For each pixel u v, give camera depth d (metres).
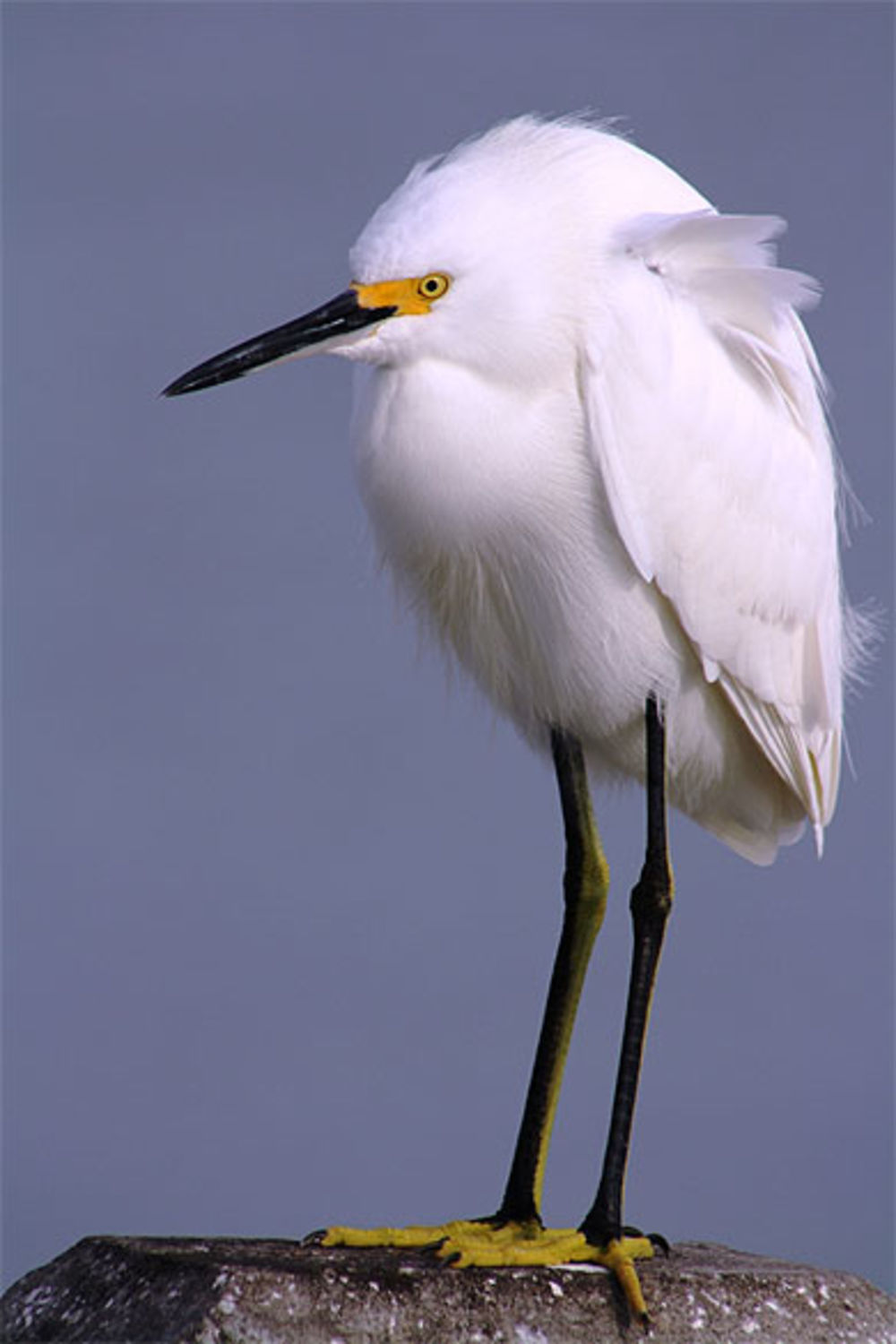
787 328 7.56
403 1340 6.01
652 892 7.18
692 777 7.82
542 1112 7.18
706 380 7.15
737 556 7.27
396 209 6.98
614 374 6.93
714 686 7.53
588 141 7.37
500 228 6.88
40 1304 6.60
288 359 6.90
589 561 7.14
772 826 8.12
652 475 7.02
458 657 7.97
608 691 7.40
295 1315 5.97
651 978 7.11
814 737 7.71
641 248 7.10
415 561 7.55
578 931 7.48
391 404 7.07
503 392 6.97
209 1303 5.97
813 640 7.65
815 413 7.68
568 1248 6.50
